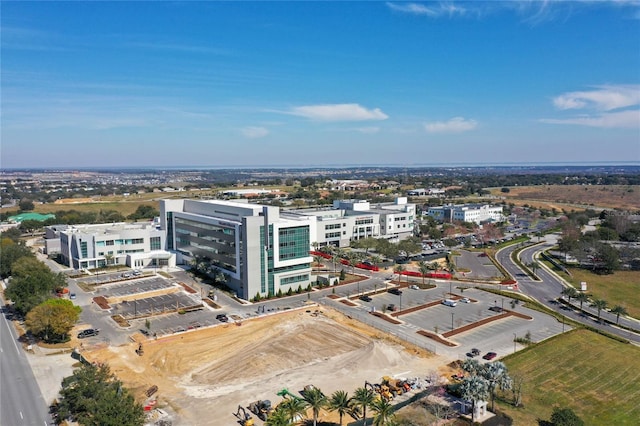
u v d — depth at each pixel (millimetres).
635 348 93625
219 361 83625
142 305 116375
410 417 64688
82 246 156625
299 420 64312
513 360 85625
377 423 59406
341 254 177625
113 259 161125
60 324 89938
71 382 65125
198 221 150125
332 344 91625
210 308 114438
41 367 80938
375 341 92375
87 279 142750
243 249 122688
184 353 86625
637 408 69750
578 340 96750
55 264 167250
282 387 73188
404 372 79438
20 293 104688
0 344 91750
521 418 65812
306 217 189750
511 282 146375
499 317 110250
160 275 146750
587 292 139875
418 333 98875
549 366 83812
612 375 80875
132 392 70938
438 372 79438
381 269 160500
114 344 91000
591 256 173875
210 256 144500
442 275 150625
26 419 63812
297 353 87000
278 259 127188
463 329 101562
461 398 69312
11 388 73250
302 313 110688
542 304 126312
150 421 62844
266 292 125500
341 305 118375
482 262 178875
